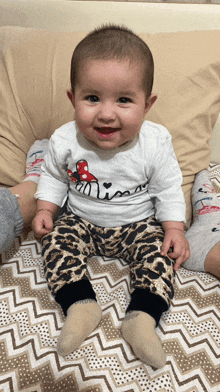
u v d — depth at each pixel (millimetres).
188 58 930
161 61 931
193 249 744
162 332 623
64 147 720
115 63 555
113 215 745
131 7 1126
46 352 585
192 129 928
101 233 756
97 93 575
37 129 986
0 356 582
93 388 537
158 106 910
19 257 775
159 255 661
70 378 550
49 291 701
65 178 779
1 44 1035
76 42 991
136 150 690
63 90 940
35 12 1222
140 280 641
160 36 978
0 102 980
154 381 543
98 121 594
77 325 570
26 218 782
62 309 640
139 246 700
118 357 583
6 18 1271
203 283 720
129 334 575
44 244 695
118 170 699
